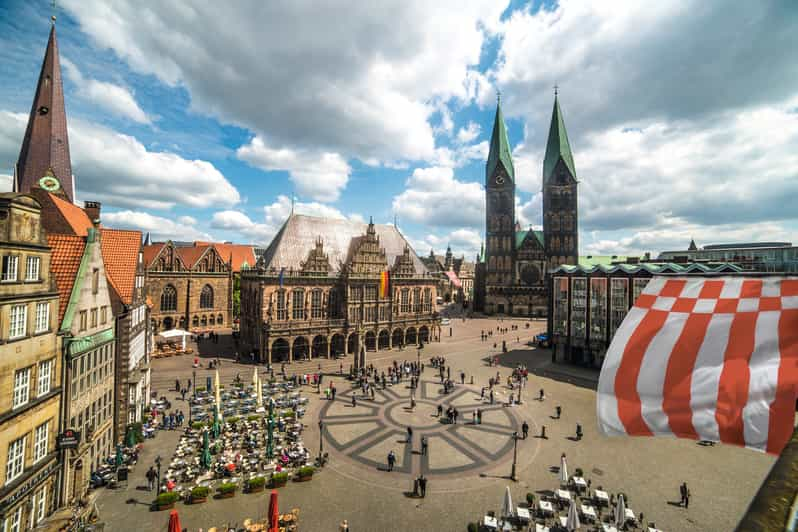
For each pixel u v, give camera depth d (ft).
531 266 495.82
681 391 37.65
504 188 506.48
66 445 85.56
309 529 84.79
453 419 146.00
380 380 197.88
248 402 158.81
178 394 170.09
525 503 94.84
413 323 294.66
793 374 33.81
